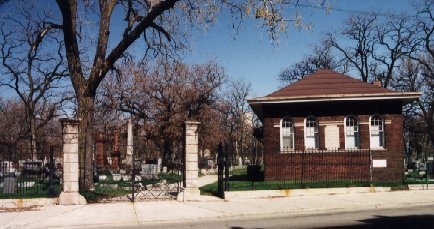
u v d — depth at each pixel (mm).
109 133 47094
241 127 70312
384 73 53219
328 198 19922
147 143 47062
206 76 46875
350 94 26953
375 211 16453
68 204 18000
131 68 42844
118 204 18266
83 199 18281
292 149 27531
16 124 67250
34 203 17766
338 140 27281
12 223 14211
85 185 21719
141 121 45125
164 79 44281
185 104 44500
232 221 14742
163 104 44000
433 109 51094
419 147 61219
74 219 14961
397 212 15992
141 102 44281
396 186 22734
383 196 20281
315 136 27688
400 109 27219
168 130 42938
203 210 16750
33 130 46938
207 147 47844
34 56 44094
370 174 24438
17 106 68750
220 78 47812
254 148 72438
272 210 16641
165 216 15547
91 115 22516
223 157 20609
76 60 22688
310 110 27703
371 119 27531
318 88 28750
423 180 25125
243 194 20047
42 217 15250
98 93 44469
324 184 22781
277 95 28359
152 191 22625
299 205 17859
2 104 69812
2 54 44969
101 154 44375
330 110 27594
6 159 24422
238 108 70188
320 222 13883
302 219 14719
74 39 22750
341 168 26953
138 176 29516
